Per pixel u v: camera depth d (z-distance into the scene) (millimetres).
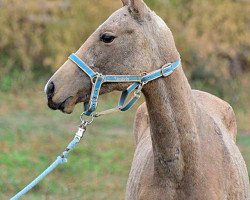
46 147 14219
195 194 5762
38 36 22188
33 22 22359
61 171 12703
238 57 23781
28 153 13672
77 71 5684
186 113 5754
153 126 5770
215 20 23484
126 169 13125
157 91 5695
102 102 19016
